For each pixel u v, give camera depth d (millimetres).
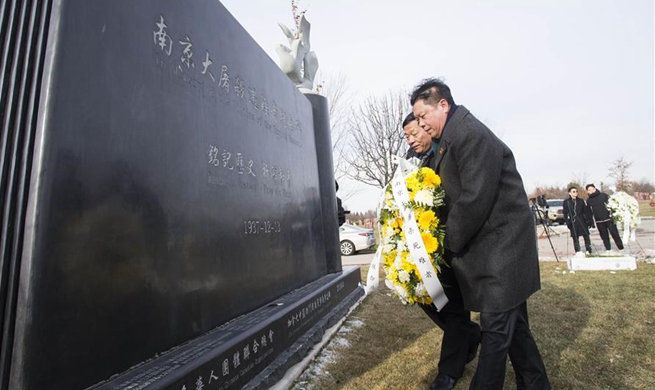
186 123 2408
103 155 1759
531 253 1988
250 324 2582
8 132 1530
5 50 1591
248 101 3328
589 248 8805
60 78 1573
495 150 1910
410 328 3697
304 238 4309
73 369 1532
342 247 12711
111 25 1874
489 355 1873
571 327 3438
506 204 1955
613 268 6371
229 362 2141
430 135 2197
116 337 1745
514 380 2467
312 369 2809
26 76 1560
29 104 1539
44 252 1453
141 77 2053
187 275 2266
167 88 2262
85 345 1593
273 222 3541
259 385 2326
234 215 2863
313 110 5496
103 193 1742
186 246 2283
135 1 2055
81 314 1586
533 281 1974
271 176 3627
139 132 2000
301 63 5637
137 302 1884
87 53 1719
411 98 2189
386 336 3504
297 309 3139
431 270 2125
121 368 1758
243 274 2885
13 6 1634
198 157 2498
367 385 2502
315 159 5160
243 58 3322
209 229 2529
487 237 1951
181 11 2471
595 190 8750
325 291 3934
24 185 1472
